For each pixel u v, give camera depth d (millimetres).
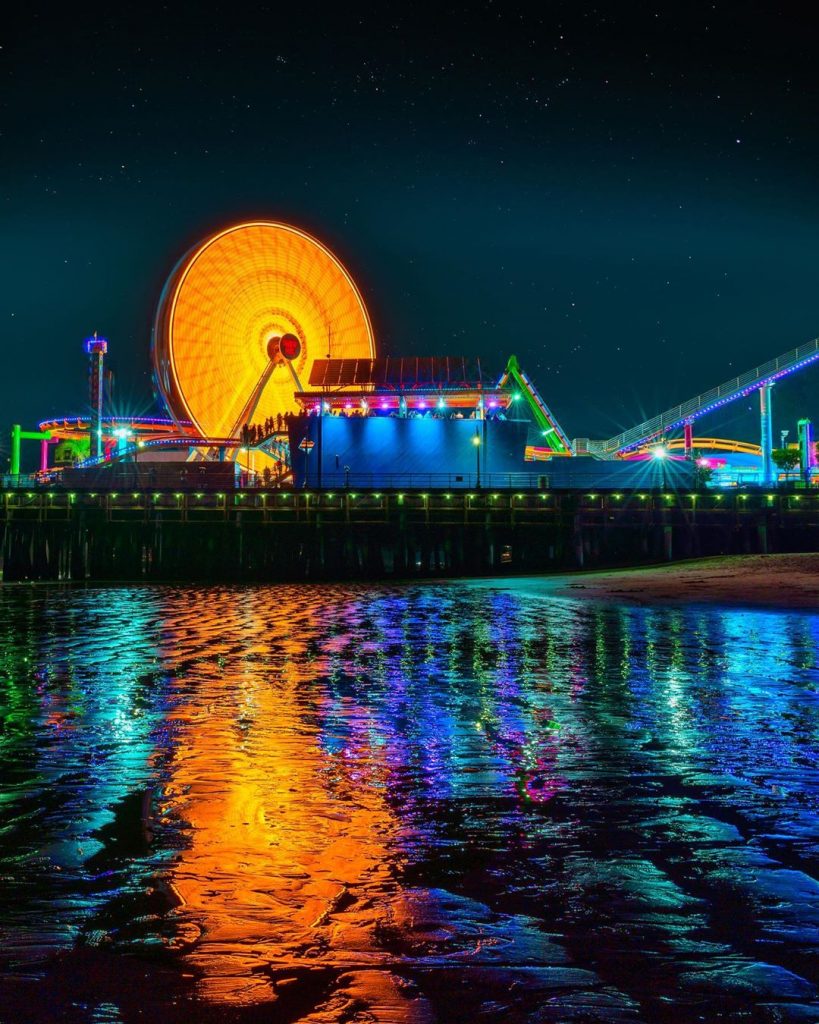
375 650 25250
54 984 5242
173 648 26000
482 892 6773
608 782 10391
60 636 29688
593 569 68188
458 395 82000
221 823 8734
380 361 85062
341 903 6559
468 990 5156
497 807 9305
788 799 9539
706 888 6797
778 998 5035
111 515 71812
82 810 9258
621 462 81750
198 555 71812
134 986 5215
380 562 70438
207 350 109062
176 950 5727
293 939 5891
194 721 14641
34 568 71938
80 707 16078
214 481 84188
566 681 19203
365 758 11820
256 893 6766
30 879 7094
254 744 12766
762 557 61781
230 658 23594
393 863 7496
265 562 71188
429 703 16438
